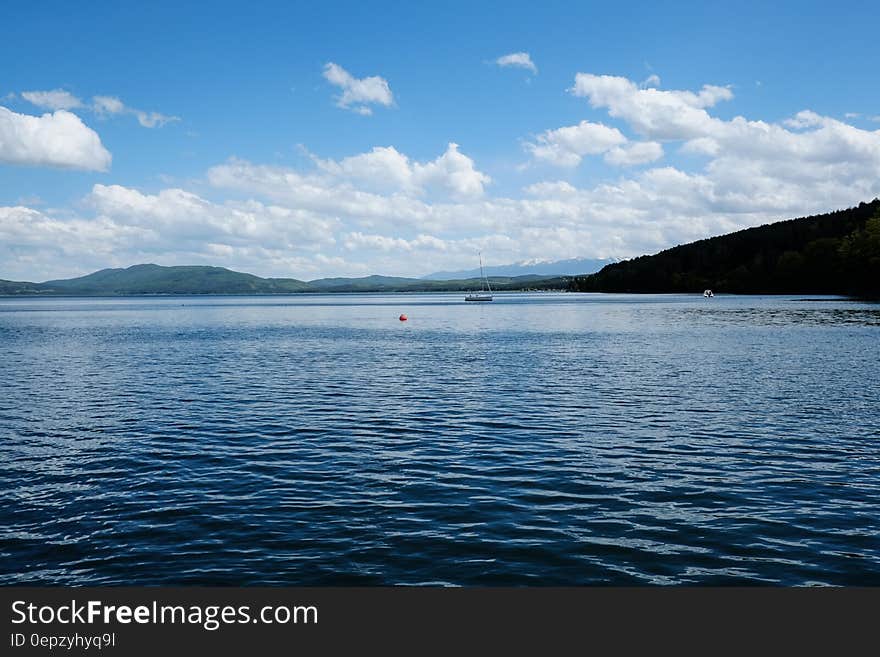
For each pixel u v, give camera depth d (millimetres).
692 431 28141
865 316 110375
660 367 49500
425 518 18047
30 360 58688
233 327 114000
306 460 24094
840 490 20172
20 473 22625
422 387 41031
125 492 20469
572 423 30000
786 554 15734
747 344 66500
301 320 140375
